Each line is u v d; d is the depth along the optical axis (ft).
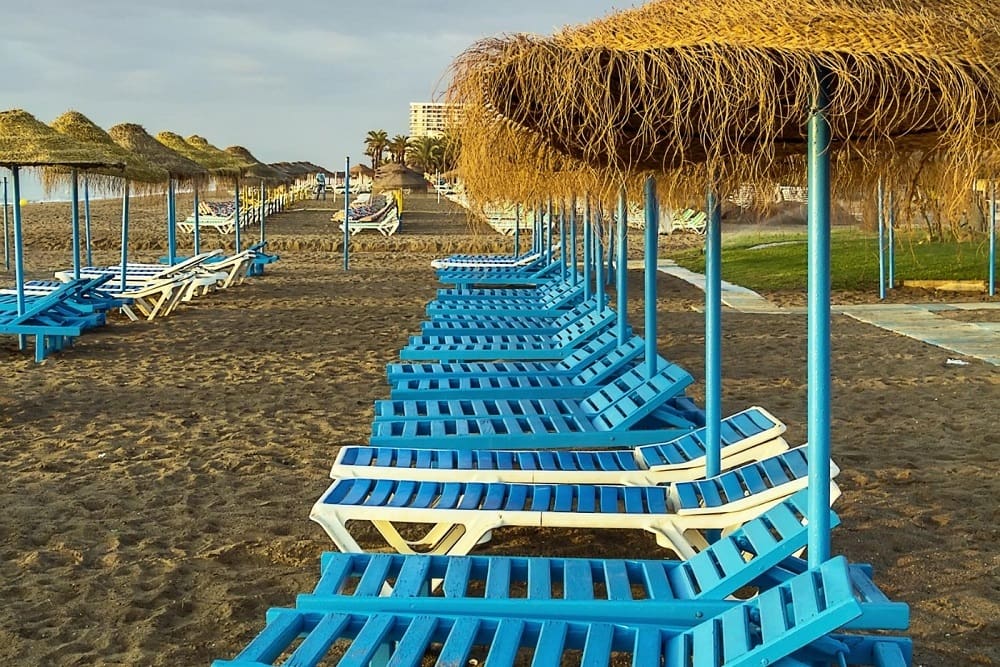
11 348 37.06
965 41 9.11
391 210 122.62
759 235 96.68
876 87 9.14
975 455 21.86
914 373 31.94
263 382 30.99
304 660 9.62
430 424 20.43
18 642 12.92
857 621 9.98
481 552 16.58
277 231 114.01
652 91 9.39
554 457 17.61
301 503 18.95
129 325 43.45
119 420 25.73
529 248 93.04
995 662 12.44
